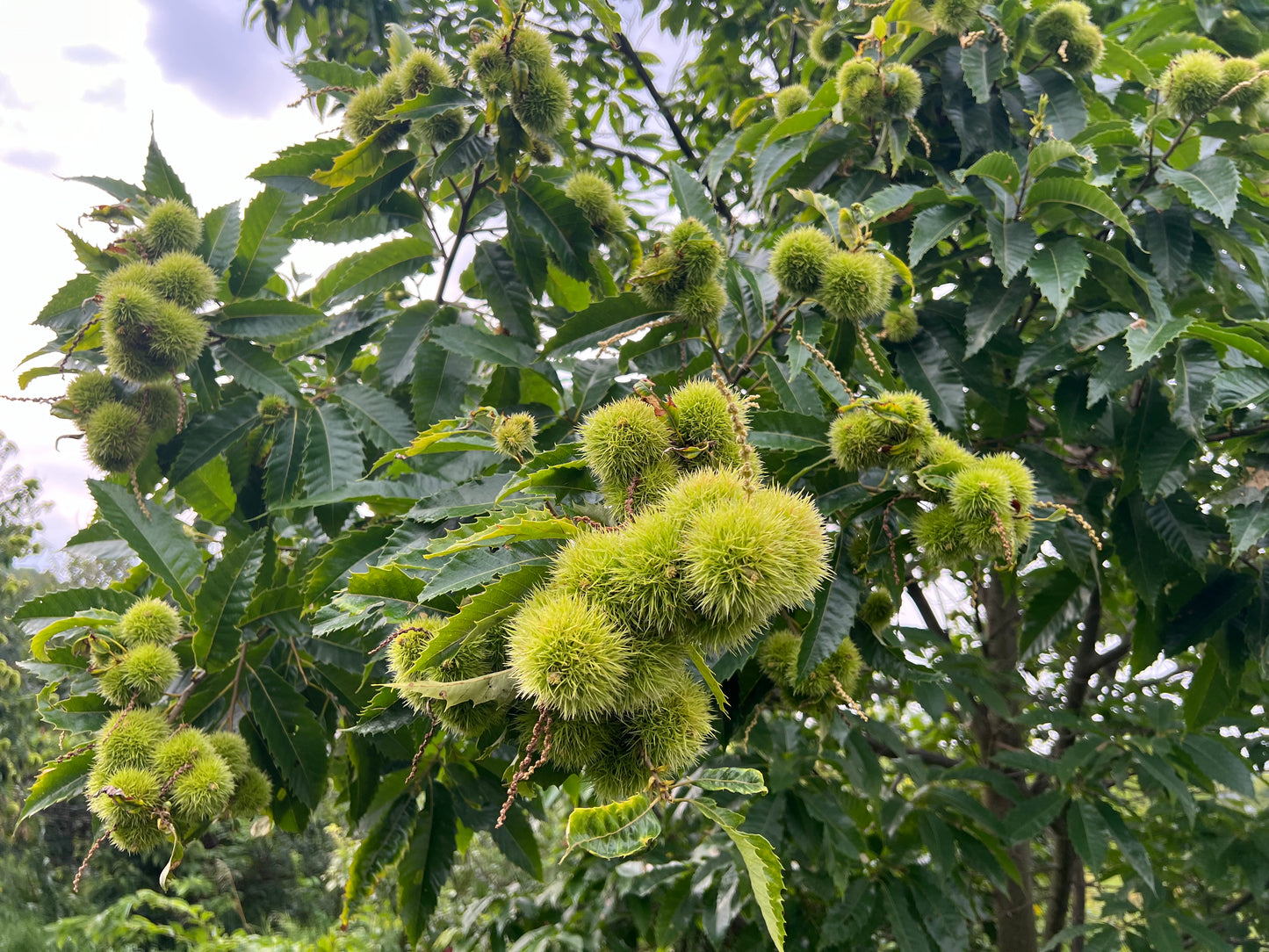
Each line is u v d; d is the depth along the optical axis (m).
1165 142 2.97
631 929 4.35
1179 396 2.56
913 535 1.98
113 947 8.28
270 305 2.82
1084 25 3.03
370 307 3.27
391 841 2.77
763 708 2.25
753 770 1.13
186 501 3.17
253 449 3.12
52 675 2.30
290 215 3.10
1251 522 2.51
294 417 2.87
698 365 2.54
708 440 1.51
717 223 2.68
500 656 1.33
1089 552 2.95
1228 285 3.25
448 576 1.42
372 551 2.41
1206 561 2.96
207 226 2.96
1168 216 2.87
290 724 2.52
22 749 9.91
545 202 2.92
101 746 2.04
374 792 2.85
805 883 3.55
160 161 3.06
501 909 4.49
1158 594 2.89
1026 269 2.86
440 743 2.45
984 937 4.81
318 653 2.70
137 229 2.82
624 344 2.50
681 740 1.22
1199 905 4.67
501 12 2.54
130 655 2.19
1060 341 2.79
